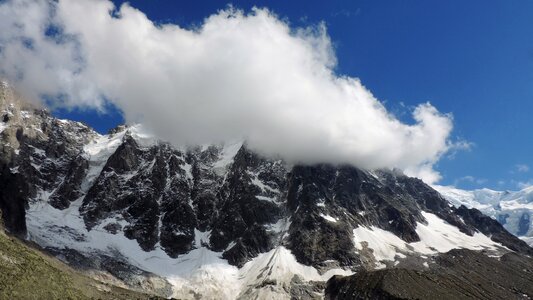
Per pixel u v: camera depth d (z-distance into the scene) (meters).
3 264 186.62
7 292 168.12
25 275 186.88
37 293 180.00
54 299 183.62
